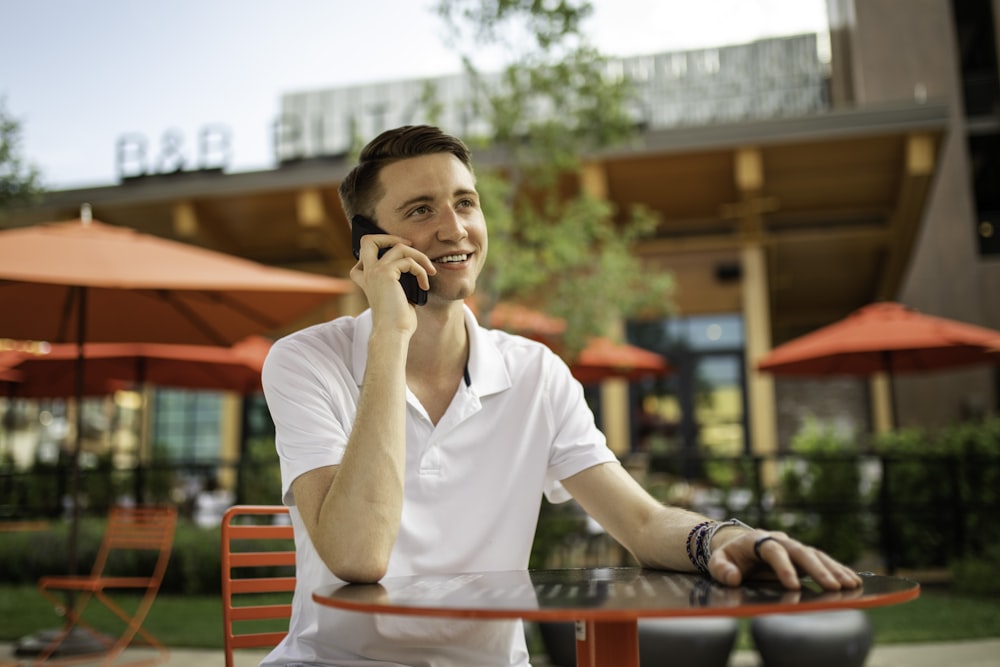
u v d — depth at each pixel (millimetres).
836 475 8242
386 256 1636
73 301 5566
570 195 12469
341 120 18328
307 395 1630
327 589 1251
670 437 13469
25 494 10273
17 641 5852
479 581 1352
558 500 1925
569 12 7898
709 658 4191
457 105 8953
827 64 20172
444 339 1749
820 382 16734
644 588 1228
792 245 13961
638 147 11891
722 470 9562
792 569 1214
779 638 4312
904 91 18047
